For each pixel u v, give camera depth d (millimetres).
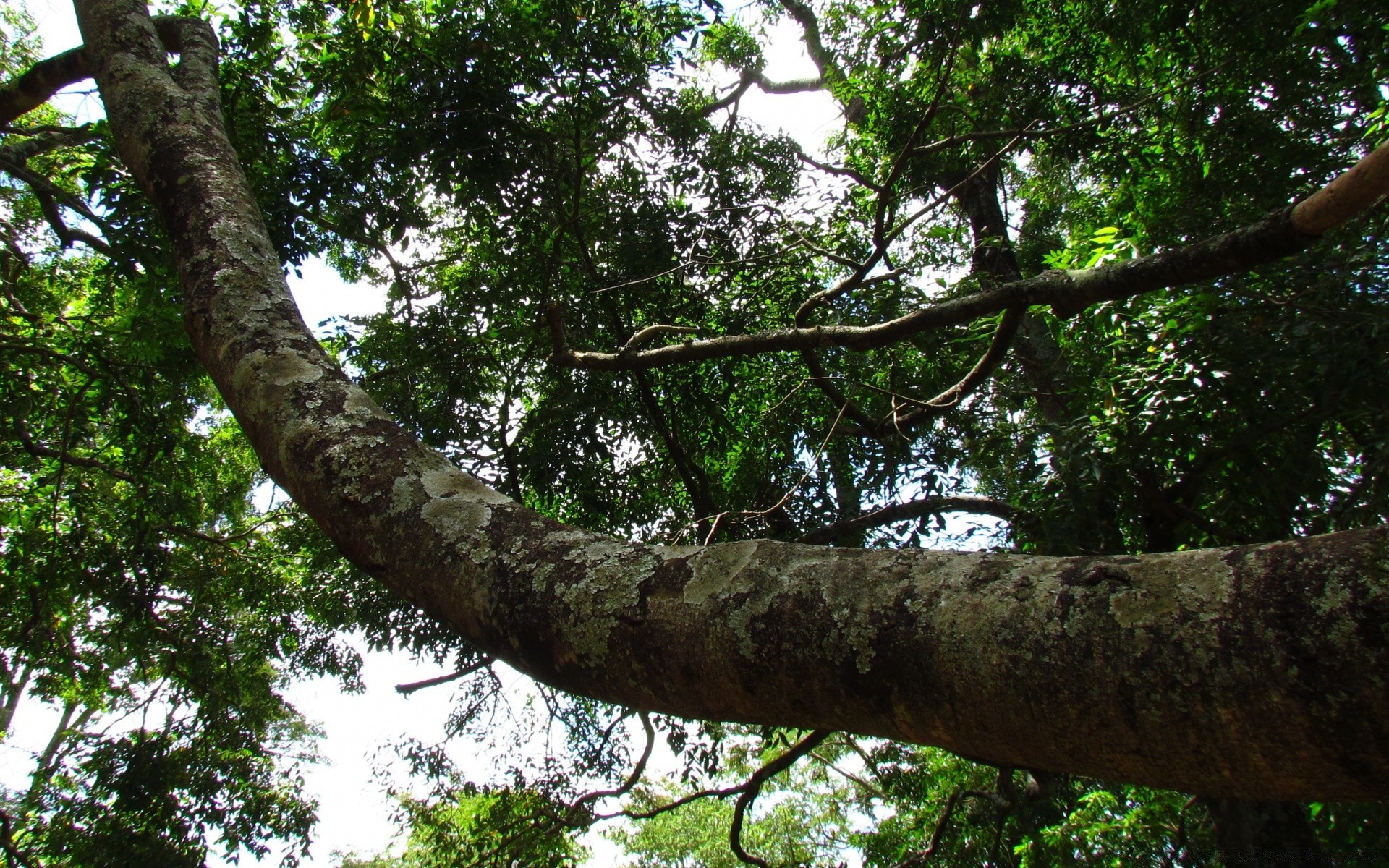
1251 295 4613
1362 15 5281
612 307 7016
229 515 11180
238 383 1803
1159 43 6734
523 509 1377
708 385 7500
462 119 6395
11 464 8977
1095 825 7441
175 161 2438
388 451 1525
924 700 945
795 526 7238
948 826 9656
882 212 4699
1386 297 4453
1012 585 956
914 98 7520
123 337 7312
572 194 7164
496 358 7711
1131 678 834
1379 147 2258
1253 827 5996
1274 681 771
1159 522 5375
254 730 10984
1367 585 772
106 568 8602
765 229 7320
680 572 1146
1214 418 4828
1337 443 5262
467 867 8164
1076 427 5023
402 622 7512
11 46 9711
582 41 6355
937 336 6598
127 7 3000
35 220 9242
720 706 1077
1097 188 8391
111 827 8930
